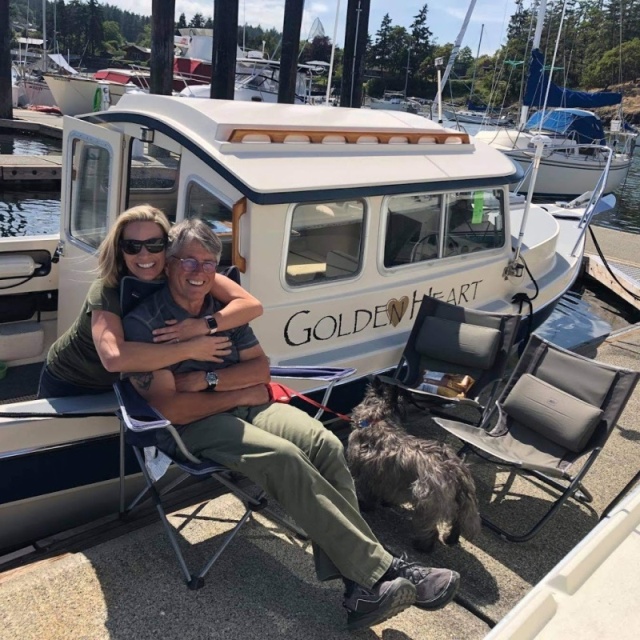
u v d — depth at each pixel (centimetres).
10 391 422
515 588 299
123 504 320
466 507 304
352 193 377
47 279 471
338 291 400
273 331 371
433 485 293
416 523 298
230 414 279
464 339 420
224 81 1421
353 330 416
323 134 396
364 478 319
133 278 274
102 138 411
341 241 394
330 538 247
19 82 2927
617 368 361
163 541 298
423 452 306
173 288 280
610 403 355
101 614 253
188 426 273
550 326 835
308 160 377
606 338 688
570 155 1959
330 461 263
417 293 451
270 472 249
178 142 370
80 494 322
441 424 351
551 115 2050
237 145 356
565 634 197
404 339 445
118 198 412
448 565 310
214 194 358
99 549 289
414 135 458
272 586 278
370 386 397
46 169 1522
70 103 2488
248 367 289
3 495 298
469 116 2952
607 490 392
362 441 322
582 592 215
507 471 398
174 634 248
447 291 479
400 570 255
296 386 382
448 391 405
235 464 253
